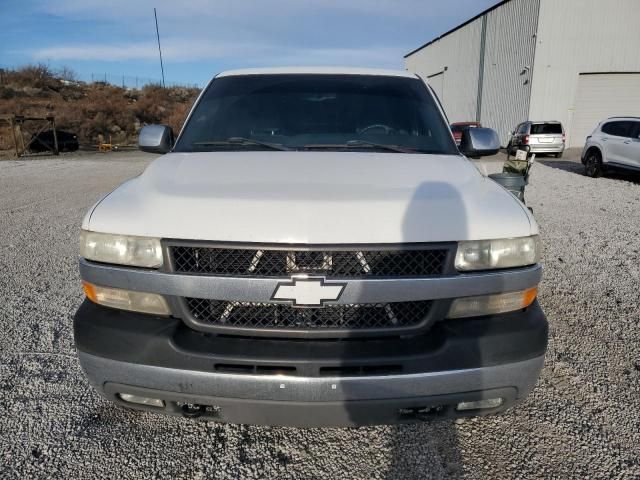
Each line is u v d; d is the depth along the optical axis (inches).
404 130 114.0
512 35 1024.9
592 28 920.9
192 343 72.4
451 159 101.7
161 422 98.0
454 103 1384.1
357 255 70.3
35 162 745.0
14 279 182.7
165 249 72.2
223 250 71.2
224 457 88.5
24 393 106.6
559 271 193.6
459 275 71.9
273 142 109.8
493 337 72.9
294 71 132.0
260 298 69.7
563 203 360.8
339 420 74.0
